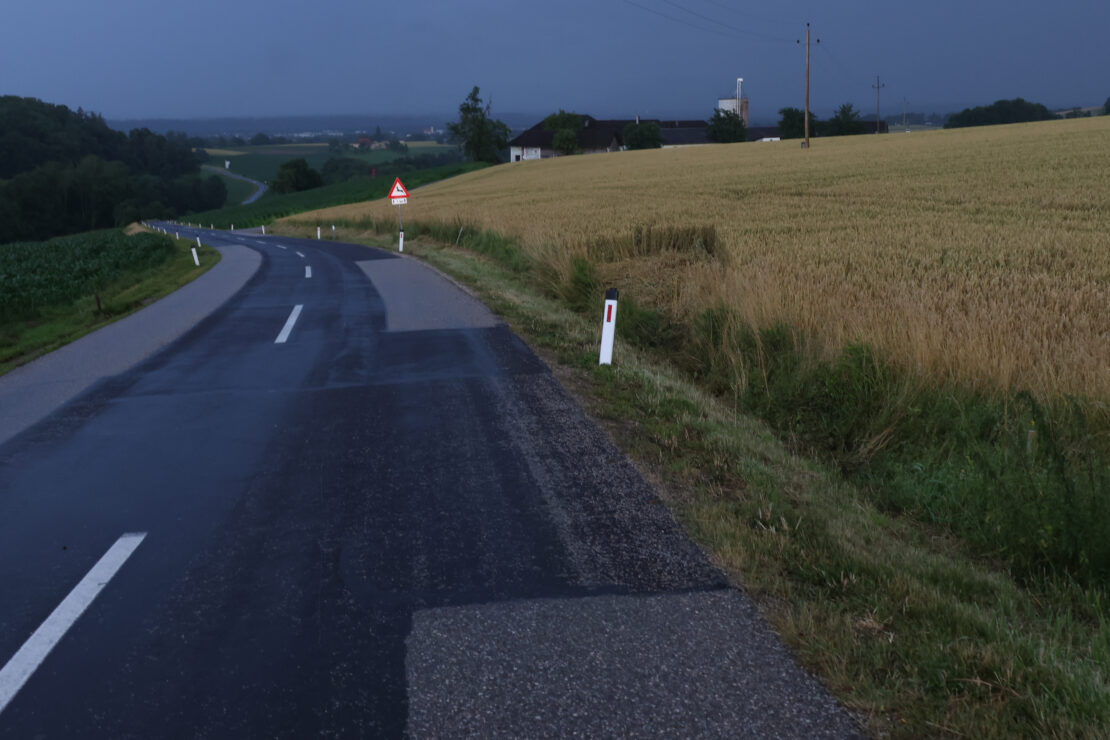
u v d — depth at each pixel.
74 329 13.88
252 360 9.45
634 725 2.75
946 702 2.80
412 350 9.62
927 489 5.29
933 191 26.30
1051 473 4.56
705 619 3.42
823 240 15.43
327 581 3.89
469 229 26.52
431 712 2.86
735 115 131.12
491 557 4.09
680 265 14.88
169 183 180.25
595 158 93.81
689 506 4.67
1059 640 3.37
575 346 9.55
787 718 2.76
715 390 8.55
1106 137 43.19
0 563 4.20
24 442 6.43
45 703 2.99
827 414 6.82
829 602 3.48
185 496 5.11
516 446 5.86
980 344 7.15
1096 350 6.94
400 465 5.54
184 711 2.92
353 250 30.38
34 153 174.25
